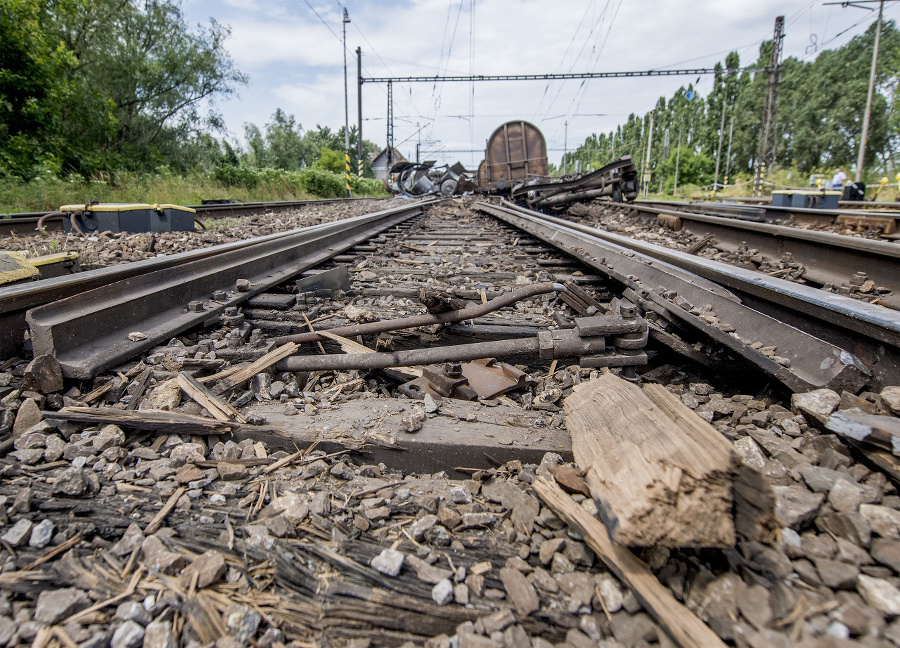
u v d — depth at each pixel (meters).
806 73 68.00
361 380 3.06
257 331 3.40
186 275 3.66
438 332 3.79
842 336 2.50
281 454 2.14
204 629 1.34
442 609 1.41
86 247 5.86
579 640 1.33
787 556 1.46
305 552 1.59
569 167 115.19
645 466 1.46
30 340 2.61
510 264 6.27
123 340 2.73
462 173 31.50
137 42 22.17
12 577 1.45
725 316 3.13
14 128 15.10
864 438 1.75
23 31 14.43
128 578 1.47
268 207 14.94
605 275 4.96
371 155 69.62
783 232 6.18
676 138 98.38
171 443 2.12
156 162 23.17
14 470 1.87
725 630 1.27
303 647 1.32
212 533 1.66
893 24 57.59
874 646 1.17
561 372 3.02
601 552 1.48
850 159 56.06
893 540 1.45
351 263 6.37
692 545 1.31
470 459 2.15
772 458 1.95
